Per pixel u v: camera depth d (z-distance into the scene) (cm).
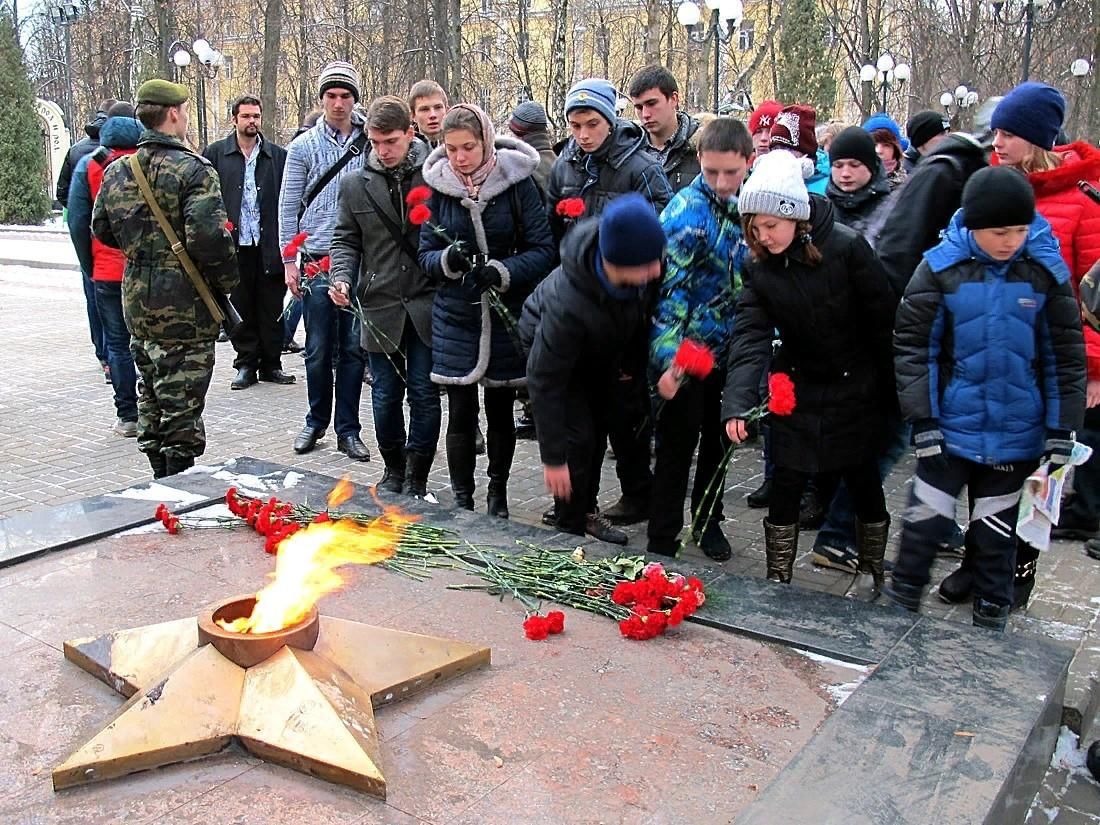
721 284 384
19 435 645
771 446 365
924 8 2627
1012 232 299
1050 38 2536
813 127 487
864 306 338
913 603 327
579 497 384
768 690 238
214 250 469
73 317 1198
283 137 3616
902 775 196
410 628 271
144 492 368
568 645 262
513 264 429
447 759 208
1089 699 317
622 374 389
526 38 2339
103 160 611
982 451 317
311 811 191
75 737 216
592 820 189
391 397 498
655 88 496
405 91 2570
